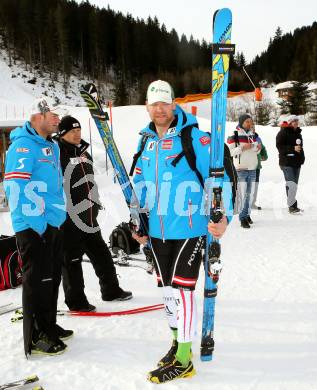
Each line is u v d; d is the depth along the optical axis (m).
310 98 52.75
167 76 70.94
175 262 2.18
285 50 82.94
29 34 66.88
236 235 5.45
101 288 3.38
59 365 2.36
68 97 59.53
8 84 57.38
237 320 2.90
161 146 2.21
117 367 2.33
